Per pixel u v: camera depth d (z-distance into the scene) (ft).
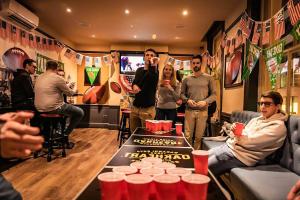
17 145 2.00
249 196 5.93
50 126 13.70
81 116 15.17
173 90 11.33
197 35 22.57
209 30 20.94
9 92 15.40
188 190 2.74
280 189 5.74
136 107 10.55
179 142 6.81
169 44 26.43
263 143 7.50
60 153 14.83
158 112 12.75
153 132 8.47
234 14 16.17
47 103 13.73
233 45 14.35
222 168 7.79
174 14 17.35
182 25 19.77
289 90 9.98
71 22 19.65
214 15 17.40
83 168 12.05
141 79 10.27
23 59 16.85
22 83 14.14
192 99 12.44
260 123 8.22
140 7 16.22
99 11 17.12
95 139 19.72
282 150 7.75
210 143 11.20
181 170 3.27
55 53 22.15
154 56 10.41
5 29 14.94
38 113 14.37
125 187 2.92
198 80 12.46
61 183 10.07
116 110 25.72
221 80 18.70
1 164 3.13
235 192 7.27
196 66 12.44
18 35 16.26
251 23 11.07
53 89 13.85
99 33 22.76
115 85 26.73
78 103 27.02
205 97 12.43
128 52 26.66
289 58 9.95
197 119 12.36
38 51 18.83
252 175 6.70
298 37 7.57
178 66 23.52
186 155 5.36
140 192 2.65
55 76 13.91
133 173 3.26
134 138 7.36
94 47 27.48
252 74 12.75
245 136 7.72
